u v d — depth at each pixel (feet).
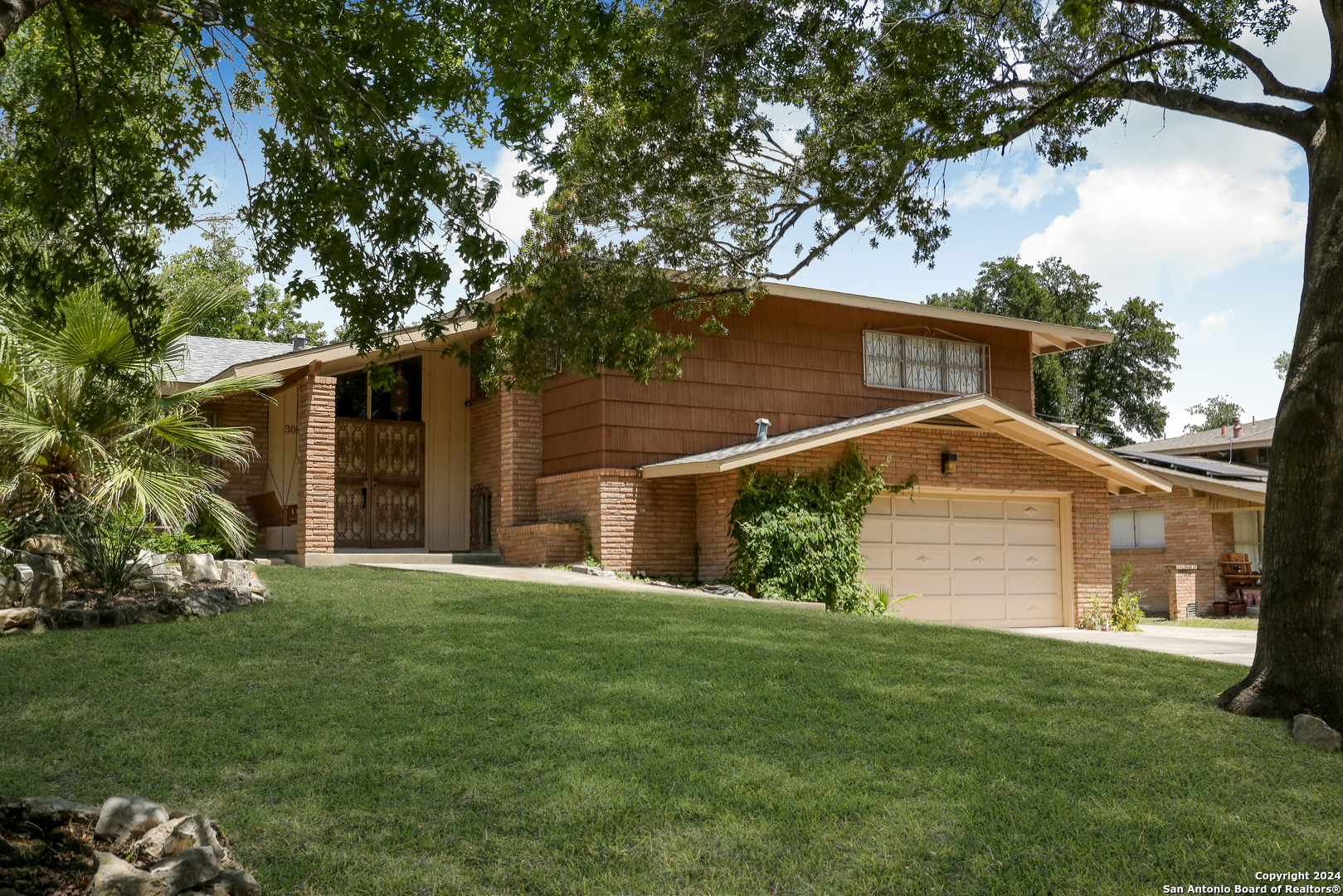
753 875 13.25
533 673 22.86
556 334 35.91
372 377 22.38
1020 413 52.80
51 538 30.07
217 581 33.40
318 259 21.59
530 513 56.85
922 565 54.13
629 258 37.19
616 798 15.51
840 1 29.09
